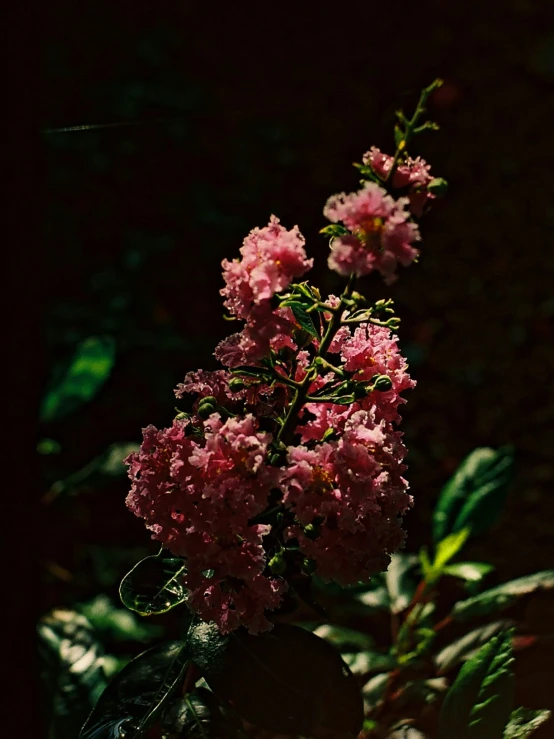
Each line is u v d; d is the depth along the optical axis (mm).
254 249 651
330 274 1863
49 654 867
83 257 2066
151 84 2473
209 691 772
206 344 1869
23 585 708
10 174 684
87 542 1494
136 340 1831
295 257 643
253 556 654
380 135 2246
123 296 1962
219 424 659
